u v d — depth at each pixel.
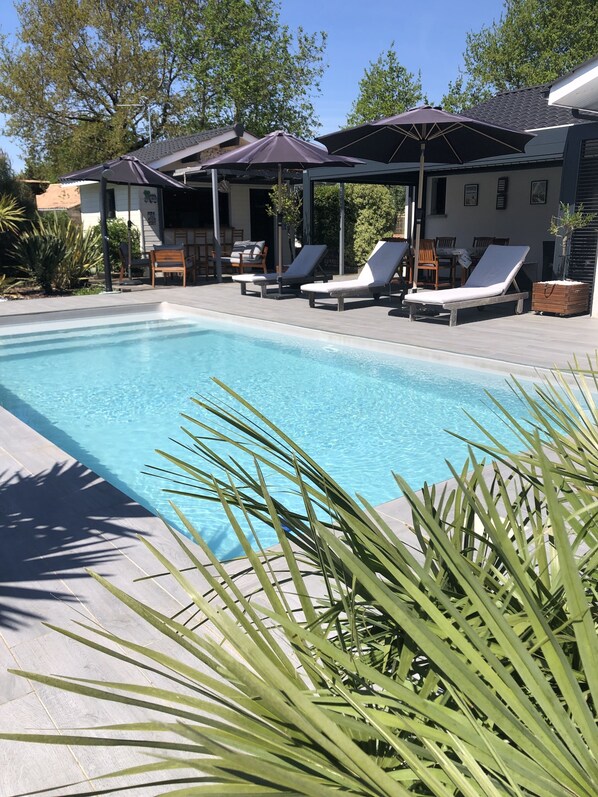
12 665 2.43
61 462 4.58
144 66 28.64
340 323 9.91
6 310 11.88
